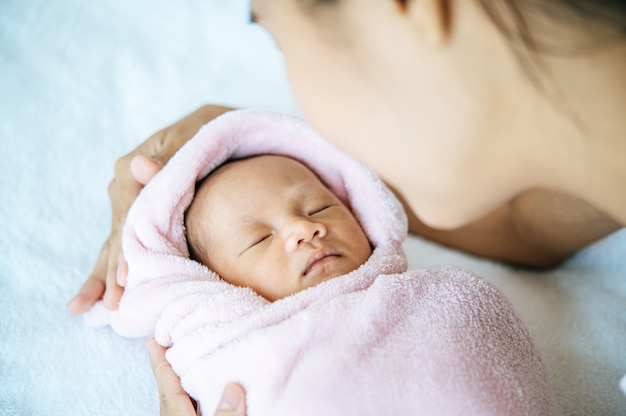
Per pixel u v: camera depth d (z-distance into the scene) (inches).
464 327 29.0
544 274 44.0
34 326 37.3
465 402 25.8
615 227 39.8
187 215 38.8
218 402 28.9
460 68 17.9
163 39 60.6
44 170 47.0
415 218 44.4
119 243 37.7
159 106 53.5
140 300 33.5
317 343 28.0
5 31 60.1
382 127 19.8
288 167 39.8
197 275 34.6
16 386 34.2
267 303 32.3
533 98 18.2
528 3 16.5
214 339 29.7
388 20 17.7
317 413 25.8
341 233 36.0
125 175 40.4
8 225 43.0
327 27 18.7
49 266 40.8
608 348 37.2
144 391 34.2
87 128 50.8
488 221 42.1
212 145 39.5
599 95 17.8
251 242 35.8
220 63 58.4
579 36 16.8
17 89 53.7
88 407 33.3
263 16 21.0
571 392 34.9
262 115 41.3
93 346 36.5
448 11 17.2
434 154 19.8
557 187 22.2
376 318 28.9
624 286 41.6
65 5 63.3
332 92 19.8
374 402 25.8
